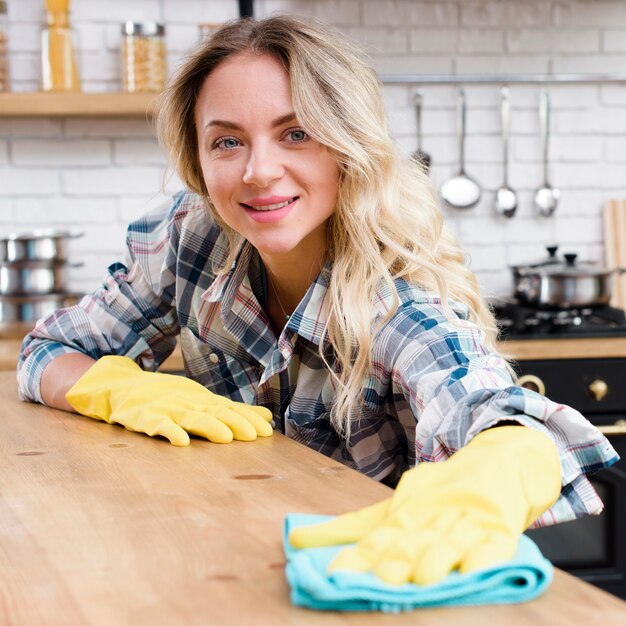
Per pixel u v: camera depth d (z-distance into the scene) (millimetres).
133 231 1753
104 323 1720
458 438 1010
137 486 1032
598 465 986
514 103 3320
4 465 1152
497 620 673
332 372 1382
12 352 2553
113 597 718
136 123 3201
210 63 1326
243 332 1565
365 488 1001
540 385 2656
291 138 1293
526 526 866
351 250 1378
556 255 3320
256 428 1298
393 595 684
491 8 3283
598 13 3314
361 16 3232
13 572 776
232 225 1352
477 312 1496
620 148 3354
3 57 3006
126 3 3158
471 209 3324
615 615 679
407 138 3291
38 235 2920
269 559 792
